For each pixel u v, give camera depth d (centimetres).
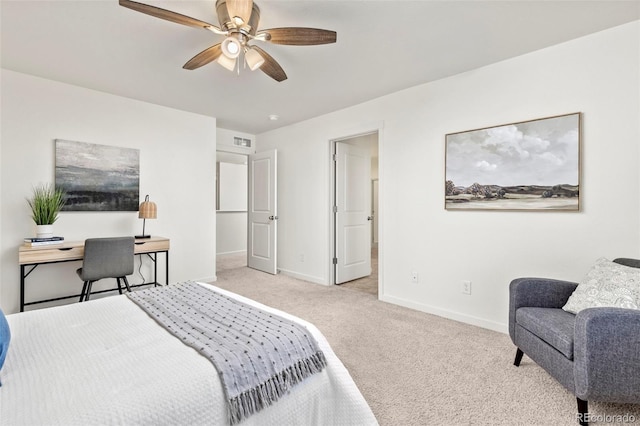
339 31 214
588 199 222
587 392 139
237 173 705
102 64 265
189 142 402
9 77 280
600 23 206
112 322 139
